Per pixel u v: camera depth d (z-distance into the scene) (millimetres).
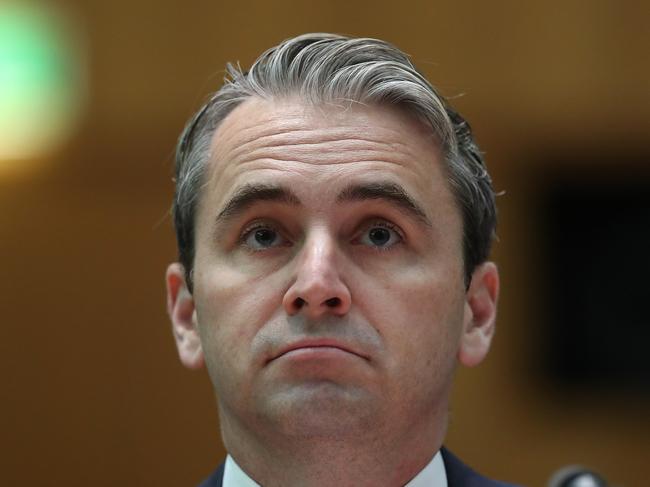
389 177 4297
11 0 12500
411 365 4242
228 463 4613
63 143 12617
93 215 12992
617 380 13008
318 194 4258
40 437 13180
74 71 12555
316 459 4223
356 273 4230
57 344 13133
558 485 5051
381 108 4457
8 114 12570
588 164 12805
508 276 12977
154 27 12484
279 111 4469
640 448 12914
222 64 12367
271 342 4164
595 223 12977
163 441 13172
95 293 13102
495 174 12789
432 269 4359
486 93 12414
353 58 4555
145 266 13055
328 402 4113
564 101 12391
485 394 13031
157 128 12555
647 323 12945
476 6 12391
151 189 12922
